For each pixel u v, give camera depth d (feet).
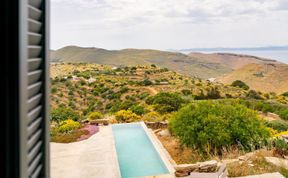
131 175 25.58
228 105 30.01
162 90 113.50
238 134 27.45
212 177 14.56
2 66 2.82
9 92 2.84
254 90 109.91
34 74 3.50
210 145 27.86
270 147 25.76
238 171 19.90
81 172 24.41
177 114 31.91
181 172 19.16
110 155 28.78
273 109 66.23
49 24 4.10
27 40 3.11
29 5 3.34
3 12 2.79
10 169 2.89
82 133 38.52
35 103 3.59
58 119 50.83
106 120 48.01
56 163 26.89
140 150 32.45
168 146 32.35
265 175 17.79
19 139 2.89
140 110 56.80
